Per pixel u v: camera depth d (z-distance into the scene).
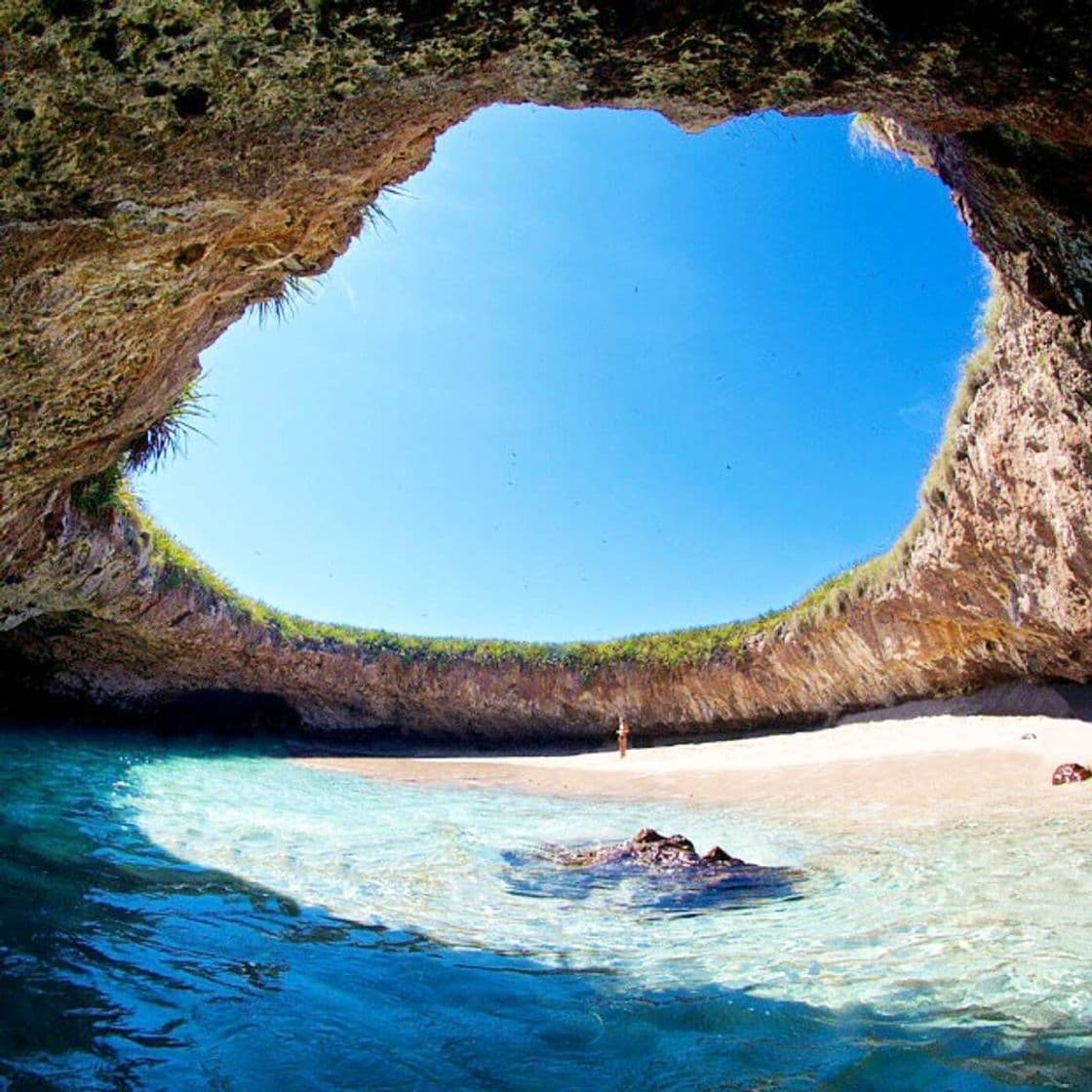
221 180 3.74
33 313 4.04
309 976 3.92
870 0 3.09
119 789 10.56
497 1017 3.51
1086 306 5.83
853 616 18.58
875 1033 3.29
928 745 14.97
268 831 8.09
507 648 23.91
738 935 4.75
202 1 2.72
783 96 3.62
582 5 3.06
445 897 5.65
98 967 3.76
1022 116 3.82
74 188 3.37
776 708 21.03
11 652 17.52
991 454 13.08
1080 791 9.18
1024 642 15.22
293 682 22.31
